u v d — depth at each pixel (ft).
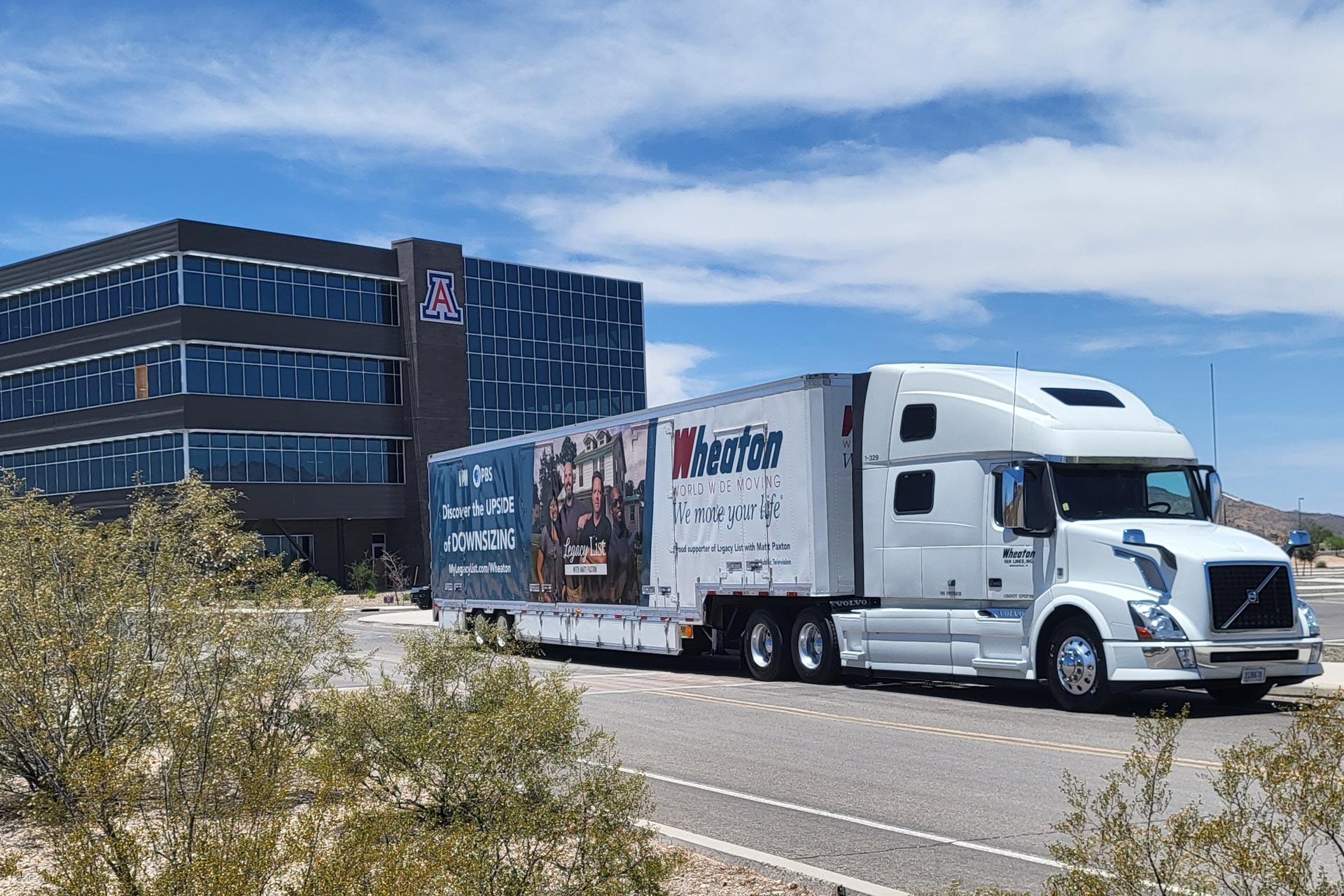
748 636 61.93
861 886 22.74
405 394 236.43
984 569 50.44
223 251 212.64
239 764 20.57
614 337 276.00
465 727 22.29
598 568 72.13
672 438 66.03
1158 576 45.21
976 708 49.01
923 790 32.01
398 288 237.04
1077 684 46.88
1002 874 23.53
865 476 56.29
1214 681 45.03
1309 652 46.03
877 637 54.80
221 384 212.84
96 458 223.51
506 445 82.89
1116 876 16.34
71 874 16.66
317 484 223.30
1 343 234.79
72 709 30.09
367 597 192.44
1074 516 48.08
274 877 16.62
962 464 51.70
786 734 42.32
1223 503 51.31
